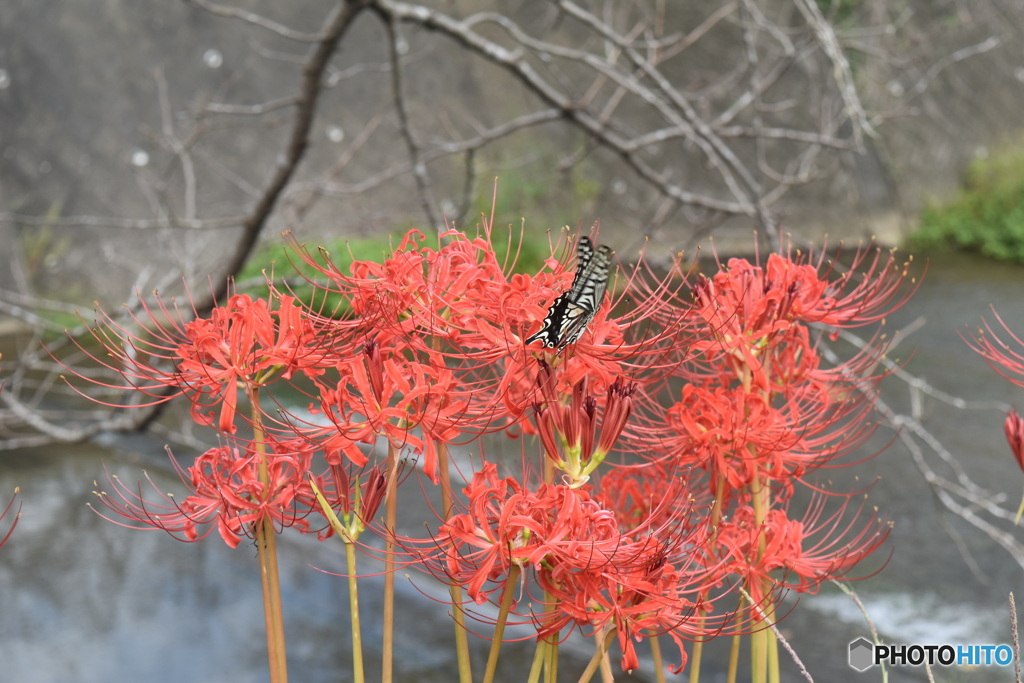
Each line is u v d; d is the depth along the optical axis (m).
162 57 13.63
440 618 5.93
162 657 5.59
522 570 1.44
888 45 7.45
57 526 7.10
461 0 14.73
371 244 6.62
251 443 1.62
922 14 10.65
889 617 5.74
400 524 6.65
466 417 1.56
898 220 17.03
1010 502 7.37
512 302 1.58
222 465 1.68
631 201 8.23
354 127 13.91
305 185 6.11
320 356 1.62
